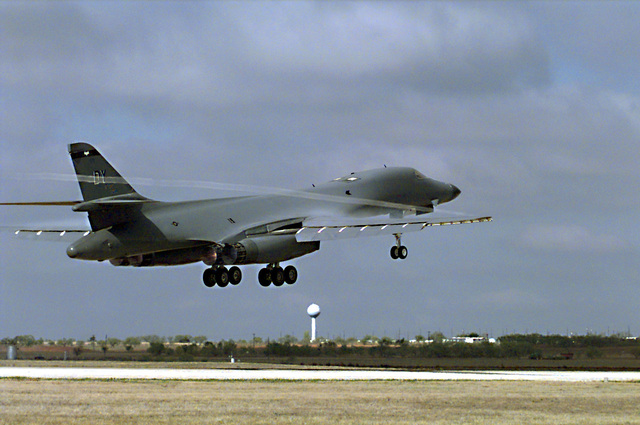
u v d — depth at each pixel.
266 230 72.12
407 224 67.88
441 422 41.19
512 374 77.88
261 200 75.00
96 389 55.25
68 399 49.00
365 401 49.34
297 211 75.31
